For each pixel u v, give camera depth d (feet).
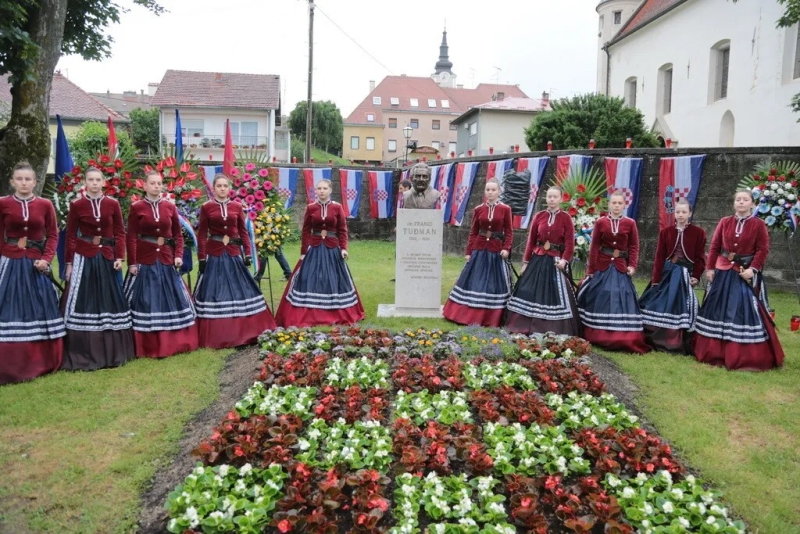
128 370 17.46
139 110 108.47
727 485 11.88
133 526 10.31
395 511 10.29
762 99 51.44
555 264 21.08
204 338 19.75
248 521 9.64
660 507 10.43
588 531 9.78
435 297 23.94
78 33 35.86
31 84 28.19
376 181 51.96
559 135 56.24
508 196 38.50
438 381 15.10
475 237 23.35
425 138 180.55
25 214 16.84
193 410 14.75
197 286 20.34
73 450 12.76
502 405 14.19
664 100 69.15
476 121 107.45
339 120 171.73
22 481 11.62
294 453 12.05
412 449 11.73
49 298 17.24
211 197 22.86
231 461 11.82
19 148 27.71
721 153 32.45
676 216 20.57
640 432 12.85
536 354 17.92
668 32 66.54
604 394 15.08
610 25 91.09
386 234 53.72
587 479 10.96
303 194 50.39
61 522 10.44
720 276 19.04
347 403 13.93
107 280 17.99
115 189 21.84
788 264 31.45
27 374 16.58
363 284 30.71
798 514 11.04
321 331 20.18
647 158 34.06
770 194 26.66
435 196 23.85
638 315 20.18
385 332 19.11
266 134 102.89
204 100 101.96
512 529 9.60
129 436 13.41
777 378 17.58
